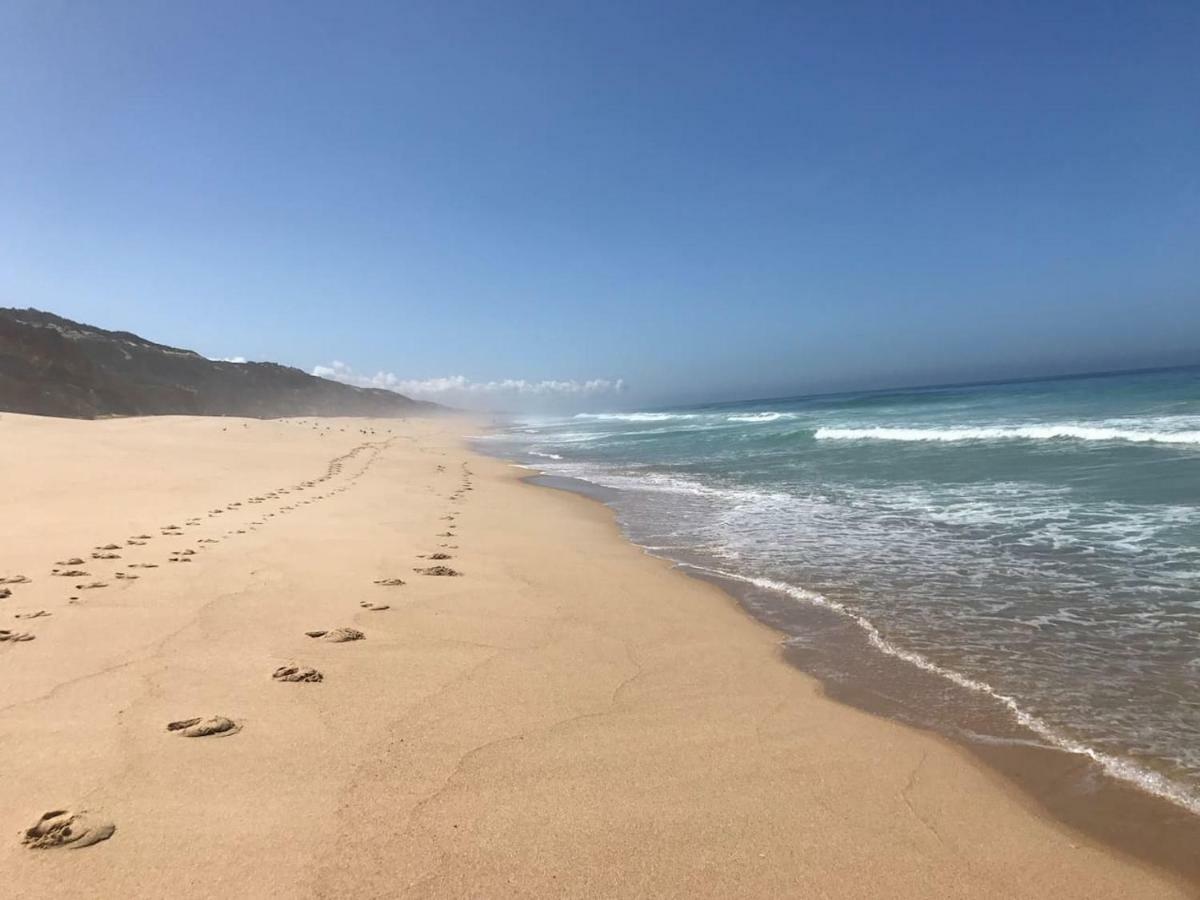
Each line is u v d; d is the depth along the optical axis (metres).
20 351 56.84
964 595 7.80
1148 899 3.19
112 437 25.70
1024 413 30.86
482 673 5.65
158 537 10.20
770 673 5.96
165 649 5.74
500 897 3.01
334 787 3.80
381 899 2.94
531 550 10.83
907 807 3.92
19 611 6.57
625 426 54.97
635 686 5.59
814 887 3.19
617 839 3.50
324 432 43.75
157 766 3.91
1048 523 10.66
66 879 2.94
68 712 4.54
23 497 13.42
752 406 87.38
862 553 10.00
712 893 3.12
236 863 3.10
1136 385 46.84
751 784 4.12
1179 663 5.70
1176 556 8.47
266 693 5.00
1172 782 4.14
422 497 16.52
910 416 36.06
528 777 4.06
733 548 10.89
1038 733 4.79
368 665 5.67
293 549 9.73
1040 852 3.54
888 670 5.98
